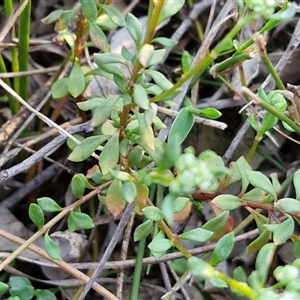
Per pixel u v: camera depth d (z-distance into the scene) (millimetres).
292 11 241
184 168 239
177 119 288
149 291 331
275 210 287
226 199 286
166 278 319
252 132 363
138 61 268
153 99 273
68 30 354
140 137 274
